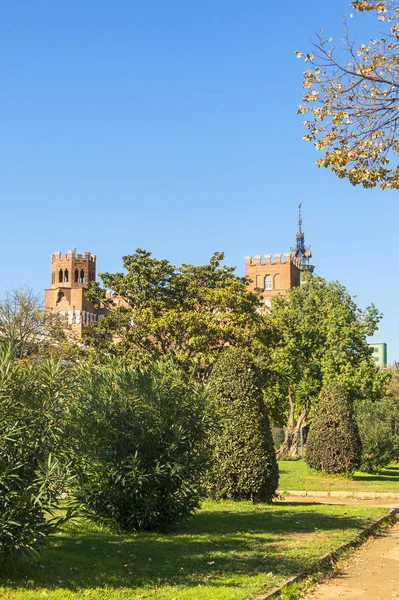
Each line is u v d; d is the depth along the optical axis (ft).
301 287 170.09
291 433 162.30
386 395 160.66
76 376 39.96
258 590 26.71
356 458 84.23
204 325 127.85
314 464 85.20
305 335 160.76
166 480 40.57
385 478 89.71
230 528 42.22
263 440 55.42
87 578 27.58
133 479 39.37
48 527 28.27
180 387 43.01
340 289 166.09
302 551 34.91
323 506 55.77
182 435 41.75
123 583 27.27
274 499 60.90
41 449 28.30
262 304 151.02
